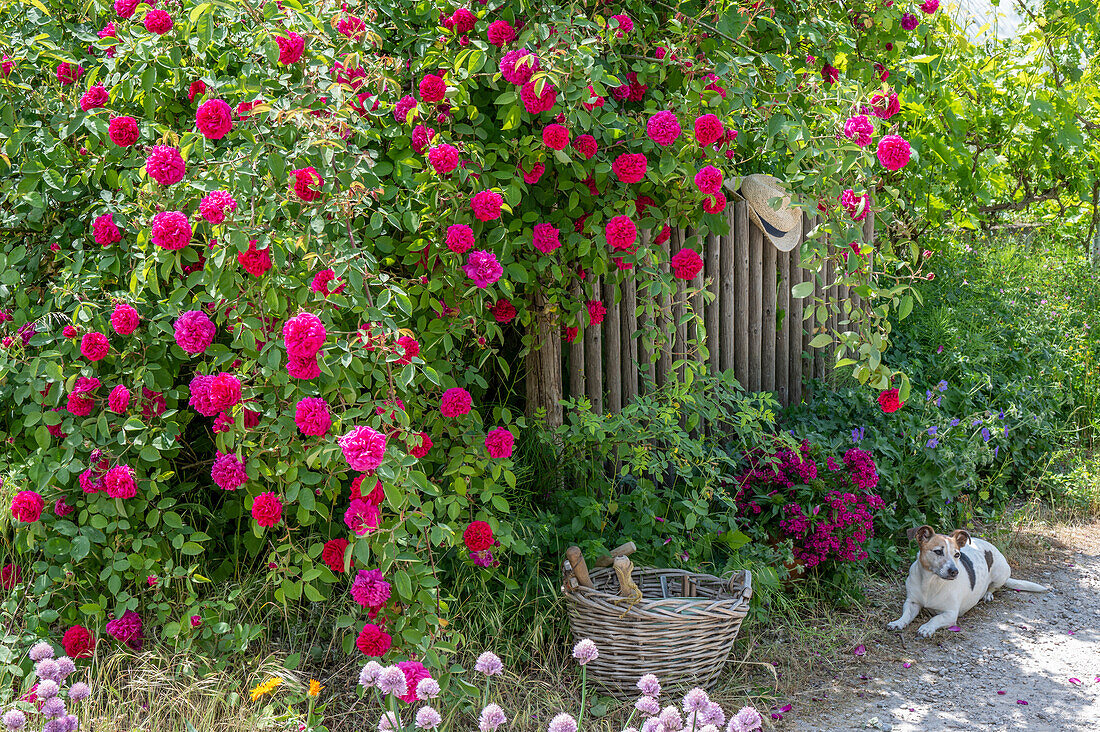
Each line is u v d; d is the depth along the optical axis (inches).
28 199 124.4
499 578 144.6
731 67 141.4
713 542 167.2
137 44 117.6
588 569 152.1
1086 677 146.2
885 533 194.2
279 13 114.0
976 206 297.9
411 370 112.9
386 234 141.9
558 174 153.5
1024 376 246.2
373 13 140.0
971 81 278.8
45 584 123.6
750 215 208.7
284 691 126.1
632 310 192.1
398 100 136.9
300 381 120.2
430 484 121.0
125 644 125.5
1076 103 281.9
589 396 188.5
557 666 141.2
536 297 174.6
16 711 93.3
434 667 120.6
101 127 124.3
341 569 121.6
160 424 131.0
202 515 148.8
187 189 118.1
